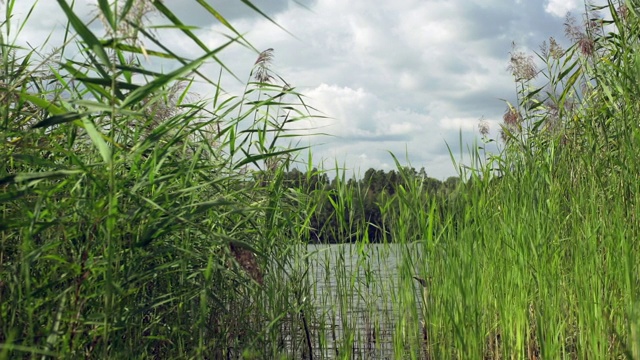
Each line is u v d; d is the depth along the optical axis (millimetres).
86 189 2891
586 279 3775
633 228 3938
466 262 4152
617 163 4262
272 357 4090
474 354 3807
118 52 3225
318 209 5410
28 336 2492
